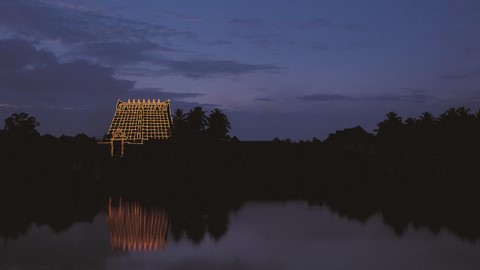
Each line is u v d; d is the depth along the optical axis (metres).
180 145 113.31
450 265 37.38
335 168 117.19
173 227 54.81
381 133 128.62
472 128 100.56
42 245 44.78
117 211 67.81
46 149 100.12
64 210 68.06
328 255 41.19
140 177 107.38
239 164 118.12
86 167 103.56
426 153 111.06
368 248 43.75
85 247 44.03
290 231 52.66
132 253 41.88
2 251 42.28
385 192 93.12
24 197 82.25
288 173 116.88
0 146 94.62
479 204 71.31
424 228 53.38
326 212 67.56
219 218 62.06
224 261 39.34
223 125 134.62
